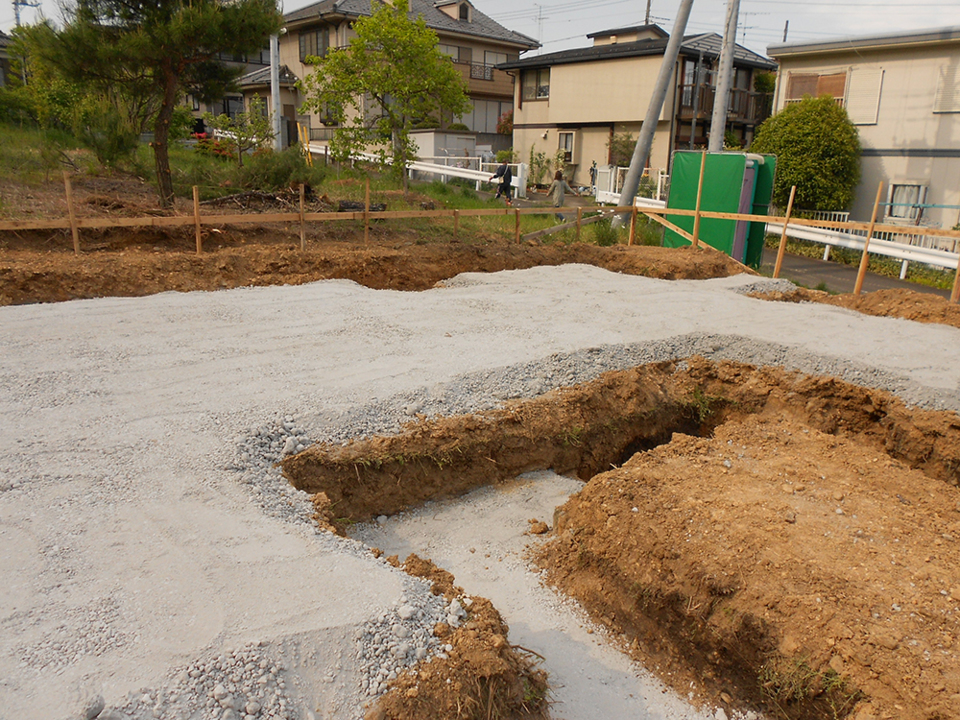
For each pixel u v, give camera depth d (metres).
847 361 7.12
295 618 3.15
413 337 7.45
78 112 13.87
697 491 4.86
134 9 11.35
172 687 2.73
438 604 3.49
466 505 5.56
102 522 3.85
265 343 7.02
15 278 8.23
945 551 4.24
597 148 27.88
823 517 4.57
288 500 4.44
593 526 4.86
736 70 28.48
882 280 15.05
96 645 2.91
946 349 7.70
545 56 28.92
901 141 18.95
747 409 7.24
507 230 14.72
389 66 15.68
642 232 15.81
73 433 4.86
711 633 3.98
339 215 11.26
